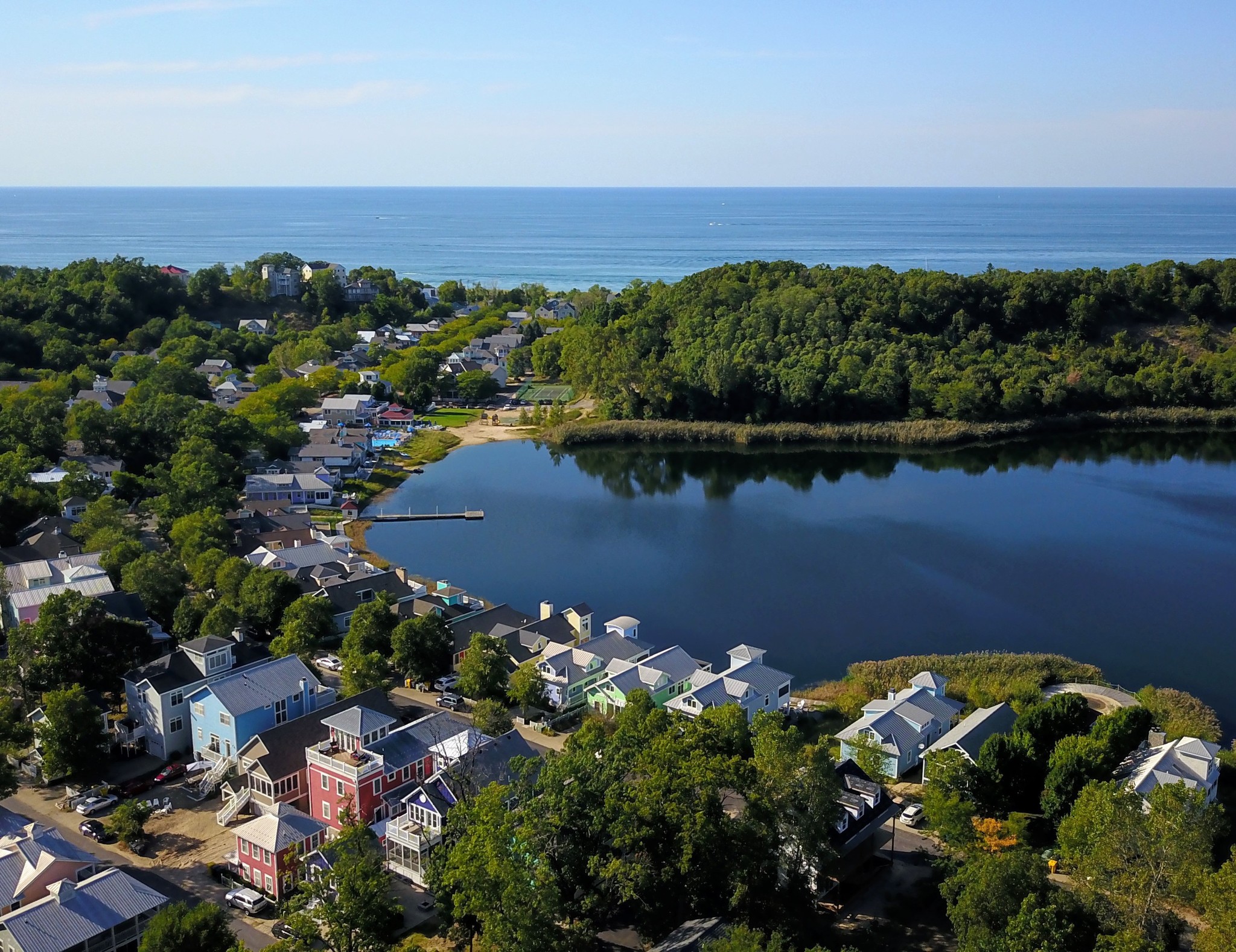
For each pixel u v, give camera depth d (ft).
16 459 518.37
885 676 358.43
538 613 432.66
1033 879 204.64
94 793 276.00
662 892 209.26
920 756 301.63
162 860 248.93
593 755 242.37
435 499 625.00
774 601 450.30
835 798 230.68
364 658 325.21
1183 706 329.11
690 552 518.78
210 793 280.92
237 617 360.69
